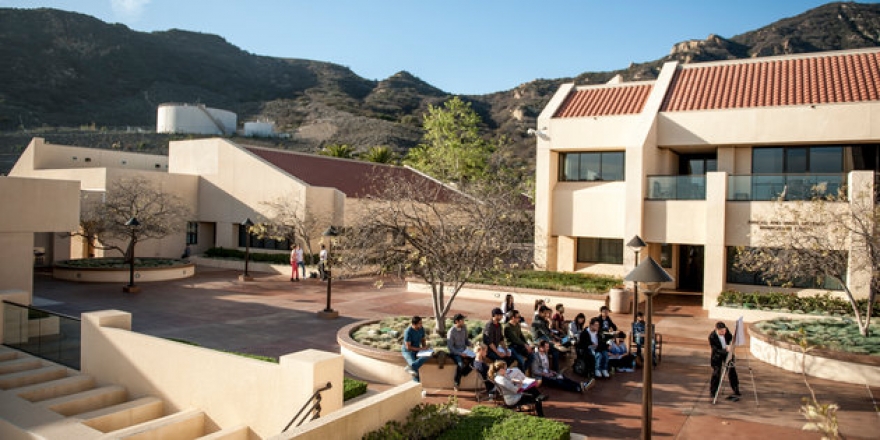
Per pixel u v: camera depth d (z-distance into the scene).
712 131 22.44
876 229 13.79
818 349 12.23
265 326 16.62
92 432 8.27
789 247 14.55
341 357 8.85
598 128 24.42
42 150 35.00
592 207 24.59
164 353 10.19
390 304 20.84
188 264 27.62
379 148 49.62
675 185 21.83
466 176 43.81
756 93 22.95
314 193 30.17
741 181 20.55
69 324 11.89
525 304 21.22
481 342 12.38
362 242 13.41
